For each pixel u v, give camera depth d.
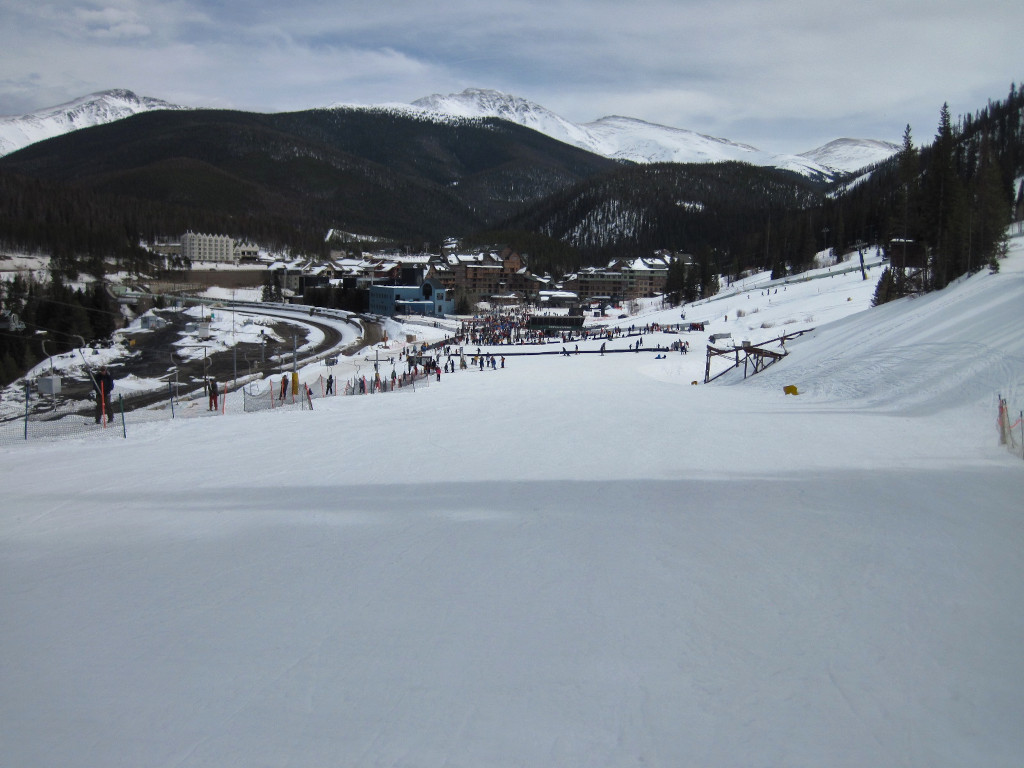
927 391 32.69
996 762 6.27
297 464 21.08
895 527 13.20
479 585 10.50
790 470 18.83
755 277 171.50
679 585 10.37
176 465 21.41
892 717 6.98
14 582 11.12
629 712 7.12
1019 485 16.62
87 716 7.20
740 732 6.77
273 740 6.72
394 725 6.93
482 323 134.12
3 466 22.28
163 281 186.12
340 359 87.56
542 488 16.92
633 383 54.66
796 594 10.00
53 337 94.75
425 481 18.06
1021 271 51.12
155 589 10.68
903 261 79.06
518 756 6.42
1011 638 8.62
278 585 10.71
